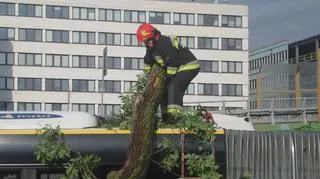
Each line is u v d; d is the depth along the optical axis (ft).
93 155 17.34
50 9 332.60
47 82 329.93
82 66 334.44
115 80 337.31
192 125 17.63
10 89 323.98
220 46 353.10
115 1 340.18
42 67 329.11
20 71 325.62
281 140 19.03
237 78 352.28
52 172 17.28
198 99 344.90
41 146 17.08
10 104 323.37
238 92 352.69
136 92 18.85
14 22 326.24
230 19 355.36
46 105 328.29
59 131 17.30
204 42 351.67
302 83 131.44
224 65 352.69
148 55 18.81
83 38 336.08
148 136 16.90
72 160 17.11
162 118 18.71
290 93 132.67
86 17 336.70
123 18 341.62
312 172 19.16
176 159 17.57
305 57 357.00
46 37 330.95
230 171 18.30
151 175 17.58
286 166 18.98
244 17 356.38
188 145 17.71
